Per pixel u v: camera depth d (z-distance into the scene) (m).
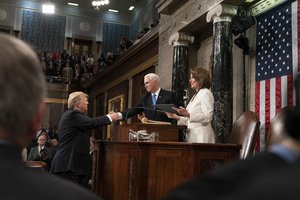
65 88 19.55
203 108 4.19
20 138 0.91
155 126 4.05
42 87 0.95
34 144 9.72
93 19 22.48
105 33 22.50
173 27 8.38
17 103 0.88
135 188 3.69
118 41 22.66
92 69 20.34
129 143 3.79
